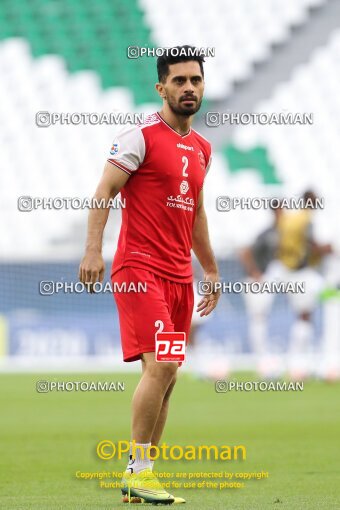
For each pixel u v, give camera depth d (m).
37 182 72.81
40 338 60.91
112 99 76.12
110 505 16.75
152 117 18.19
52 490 19.00
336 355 59.06
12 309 61.06
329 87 77.88
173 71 17.86
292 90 77.81
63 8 79.12
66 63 77.25
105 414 36.41
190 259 18.56
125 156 17.59
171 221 17.89
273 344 59.91
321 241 68.44
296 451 25.36
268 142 75.31
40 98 75.75
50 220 71.19
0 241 70.94
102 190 17.55
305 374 52.34
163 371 17.27
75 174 73.06
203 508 16.27
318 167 74.94
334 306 59.06
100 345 60.97
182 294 18.33
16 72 76.81
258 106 77.38
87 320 61.03
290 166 74.88
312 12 79.75
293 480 20.25
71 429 31.23
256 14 79.62
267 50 78.56
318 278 57.62
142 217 17.78
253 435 29.12
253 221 69.81
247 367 58.97
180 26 78.88
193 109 17.88
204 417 34.91
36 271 61.03
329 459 23.72
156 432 18.36
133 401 17.31
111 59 77.31
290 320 59.84
